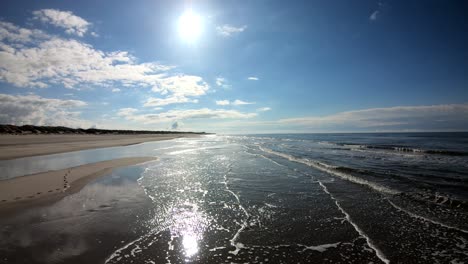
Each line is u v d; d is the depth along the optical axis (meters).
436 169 13.54
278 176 12.32
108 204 7.46
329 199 8.33
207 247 4.97
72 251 4.60
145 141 49.69
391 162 16.70
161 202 7.86
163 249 4.82
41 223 5.84
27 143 28.62
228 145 38.81
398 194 8.76
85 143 33.69
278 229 5.90
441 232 5.64
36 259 4.25
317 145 37.16
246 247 4.99
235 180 11.35
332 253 4.76
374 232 5.69
